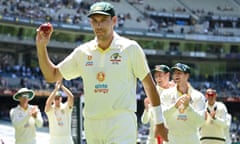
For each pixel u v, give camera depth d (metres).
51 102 36.62
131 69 14.64
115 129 14.39
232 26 190.88
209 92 32.09
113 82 14.35
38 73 147.62
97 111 14.48
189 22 187.38
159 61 183.12
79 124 40.03
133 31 171.12
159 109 14.92
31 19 152.12
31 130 34.47
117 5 186.00
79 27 160.88
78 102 40.00
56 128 36.66
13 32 152.62
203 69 184.75
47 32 14.05
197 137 25.97
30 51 158.75
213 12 195.62
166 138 14.93
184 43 179.25
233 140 113.38
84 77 14.75
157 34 173.75
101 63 14.48
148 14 185.38
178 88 25.97
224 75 183.75
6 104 139.75
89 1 179.00
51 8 164.50
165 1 195.12
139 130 117.81
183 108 25.22
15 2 154.88
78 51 14.88
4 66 143.12
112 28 14.53
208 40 179.88
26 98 34.28
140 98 143.12
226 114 32.28
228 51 183.50
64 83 138.75
